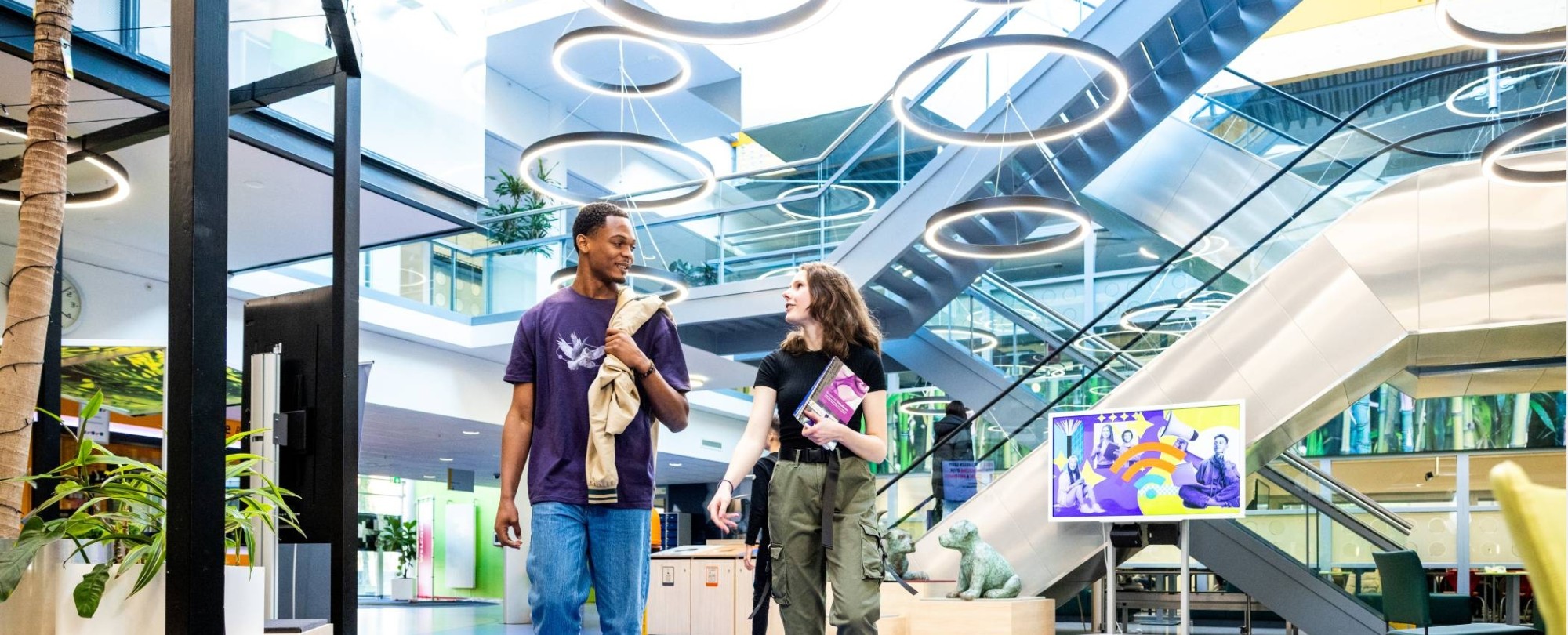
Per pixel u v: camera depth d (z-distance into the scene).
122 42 5.52
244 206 8.24
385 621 14.82
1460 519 13.49
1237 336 8.48
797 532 3.24
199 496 1.88
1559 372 10.55
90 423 6.25
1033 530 8.82
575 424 2.91
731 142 23.94
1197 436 7.82
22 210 2.36
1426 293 7.86
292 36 4.55
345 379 3.17
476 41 8.35
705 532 25.41
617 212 3.06
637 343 3.04
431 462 20.47
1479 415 13.57
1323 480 10.22
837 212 13.77
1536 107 10.99
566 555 2.83
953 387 15.12
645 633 9.65
